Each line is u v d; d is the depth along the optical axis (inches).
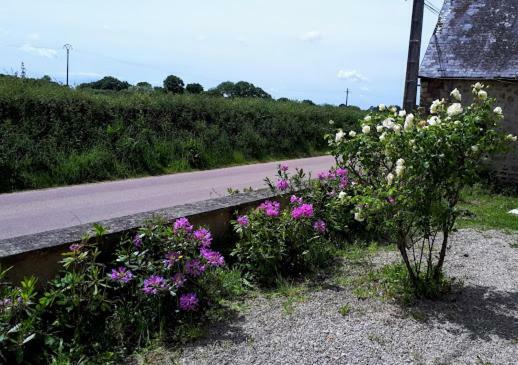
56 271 142.3
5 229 269.9
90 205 337.4
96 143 469.4
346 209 229.5
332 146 191.5
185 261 150.1
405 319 150.2
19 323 119.0
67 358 123.0
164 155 520.4
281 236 185.6
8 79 476.1
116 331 136.9
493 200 351.9
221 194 387.9
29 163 402.0
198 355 128.8
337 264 201.5
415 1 385.7
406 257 168.1
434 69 444.8
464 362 126.3
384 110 189.5
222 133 622.8
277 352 129.7
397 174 150.8
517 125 400.8
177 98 611.8
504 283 182.9
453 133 148.9
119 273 140.1
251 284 179.3
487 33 452.4
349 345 133.4
